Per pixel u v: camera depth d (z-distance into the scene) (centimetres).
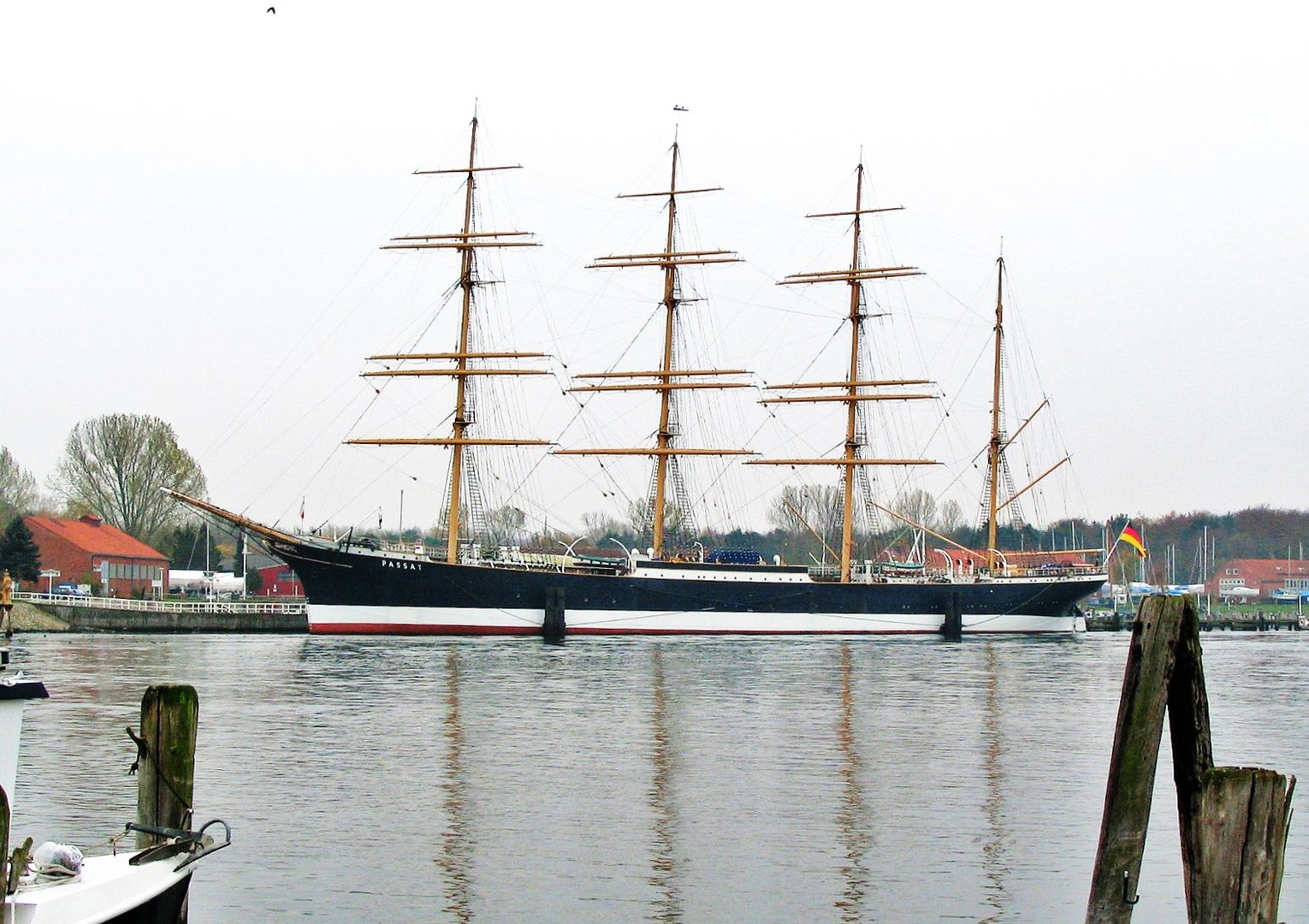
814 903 2922
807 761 4662
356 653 9756
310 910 2831
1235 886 2072
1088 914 2306
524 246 12938
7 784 2380
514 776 4319
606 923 2783
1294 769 4578
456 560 12794
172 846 2442
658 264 14112
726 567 13500
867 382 14588
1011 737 5275
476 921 2778
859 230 14912
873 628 14162
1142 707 2270
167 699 2562
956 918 2831
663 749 4916
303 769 4412
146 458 18062
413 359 12988
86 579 16488
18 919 2119
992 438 15538
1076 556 19675
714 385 13688
